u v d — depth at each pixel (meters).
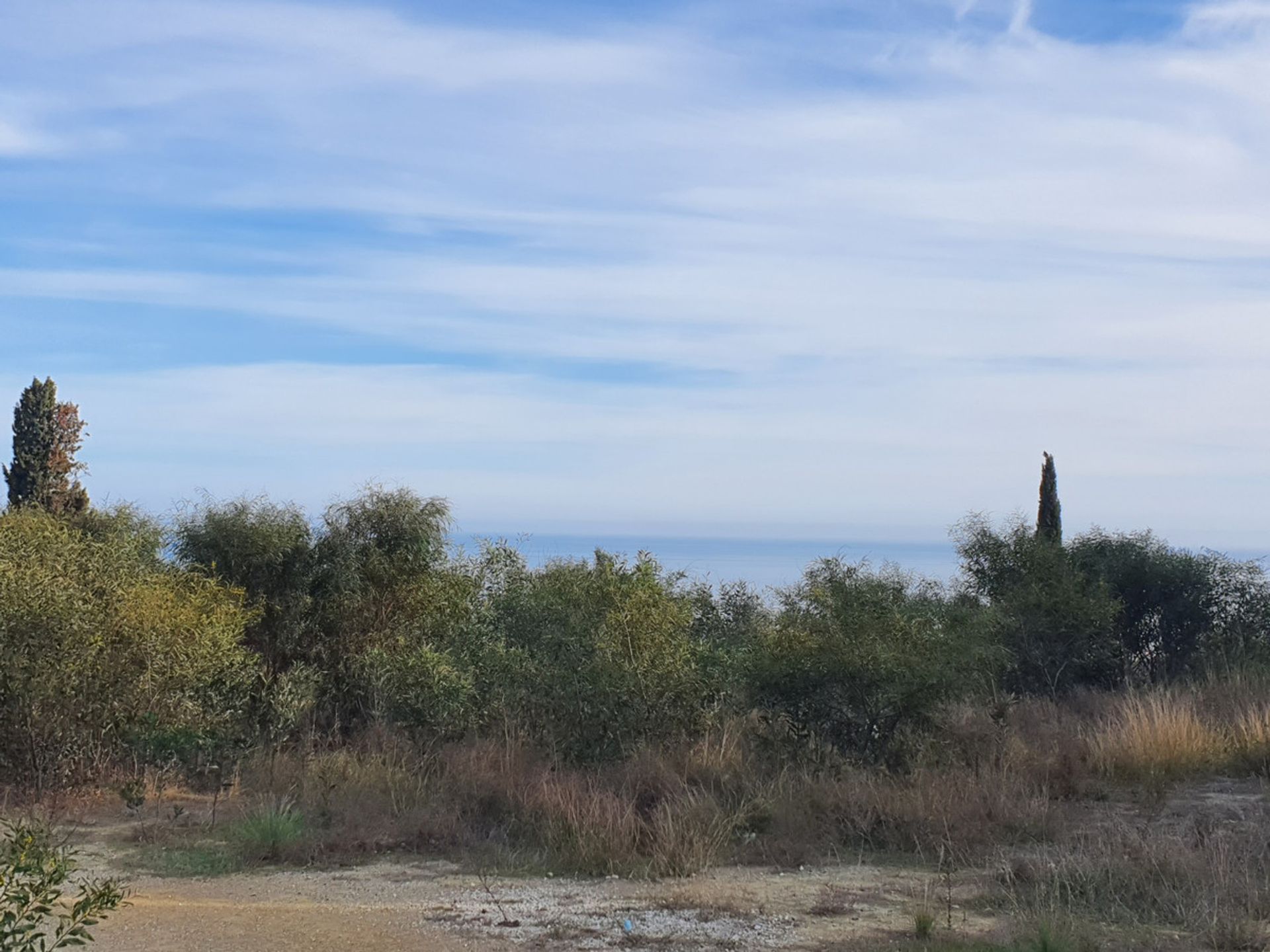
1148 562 22.23
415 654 14.08
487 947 7.00
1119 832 9.55
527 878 9.05
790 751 12.08
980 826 10.06
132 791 10.80
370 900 8.29
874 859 9.70
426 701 13.26
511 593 14.78
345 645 15.27
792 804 10.67
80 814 10.94
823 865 9.49
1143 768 12.53
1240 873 8.16
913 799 10.57
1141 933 7.28
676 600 13.89
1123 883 8.20
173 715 11.96
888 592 13.53
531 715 13.09
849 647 12.21
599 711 12.65
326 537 15.56
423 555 15.91
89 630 11.22
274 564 15.02
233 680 12.70
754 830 10.39
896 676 12.08
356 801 11.08
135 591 11.93
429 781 11.75
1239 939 7.03
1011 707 14.38
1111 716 14.72
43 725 11.08
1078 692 18.91
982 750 12.16
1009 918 7.51
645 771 11.73
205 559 14.95
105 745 11.72
